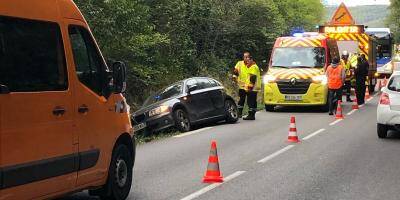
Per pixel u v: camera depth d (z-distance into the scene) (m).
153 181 8.97
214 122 18.02
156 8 23.72
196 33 29.22
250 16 31.81
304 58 21.27
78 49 6.70
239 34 32.38
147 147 13.00
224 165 10.28
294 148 12.21
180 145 13.13
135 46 19.50
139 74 21.23
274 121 17.84
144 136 15.23
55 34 6.24
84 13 16.95
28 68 5.71
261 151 11.88
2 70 5.37
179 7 24.61
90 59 6.93
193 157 11.34
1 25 5.43
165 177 9.30
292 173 9.48
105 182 7.21
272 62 21.59
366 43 27.81
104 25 17.38
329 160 10.70
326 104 20.48
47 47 6.06
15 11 5.64
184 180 9.03
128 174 7.81
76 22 6.73
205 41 29.95
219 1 29.78
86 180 6.68
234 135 14.59
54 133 6.00
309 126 16.23
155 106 15.62
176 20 24.81
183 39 25.53
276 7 37.75
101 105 7.01
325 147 12.32
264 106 22.78
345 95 28.00
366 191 8.12
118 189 7.50
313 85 20.34
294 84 20.53
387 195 7.87
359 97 23.53
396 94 13.38
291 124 13.33
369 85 28.88
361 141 13.21
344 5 28.38
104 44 18.12
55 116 6.03
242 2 30.91
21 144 5.50
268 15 32.38
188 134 15.19
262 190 8.22
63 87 6.24
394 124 13.28
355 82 23.52
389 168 9.88
